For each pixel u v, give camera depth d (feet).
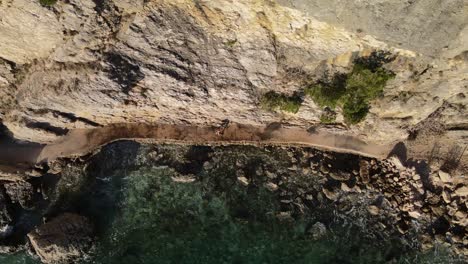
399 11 51.19
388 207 81.10
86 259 82.89
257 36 63.93
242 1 56.13
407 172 80.02
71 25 60.64
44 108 75.05
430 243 79.25
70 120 78.79
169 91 72.59
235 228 83.35
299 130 82.53
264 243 82.48
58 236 80.12
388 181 81.25
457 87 66.33
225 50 67.31
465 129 75.51
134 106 75.36
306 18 56.24
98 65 65.72
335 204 82.53
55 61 66.80
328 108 74.69
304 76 69.77
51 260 81.71
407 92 67.92
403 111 71.72
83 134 83.66
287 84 71.92
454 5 49.98
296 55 66.23
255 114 79.46
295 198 83.25
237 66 69.97
